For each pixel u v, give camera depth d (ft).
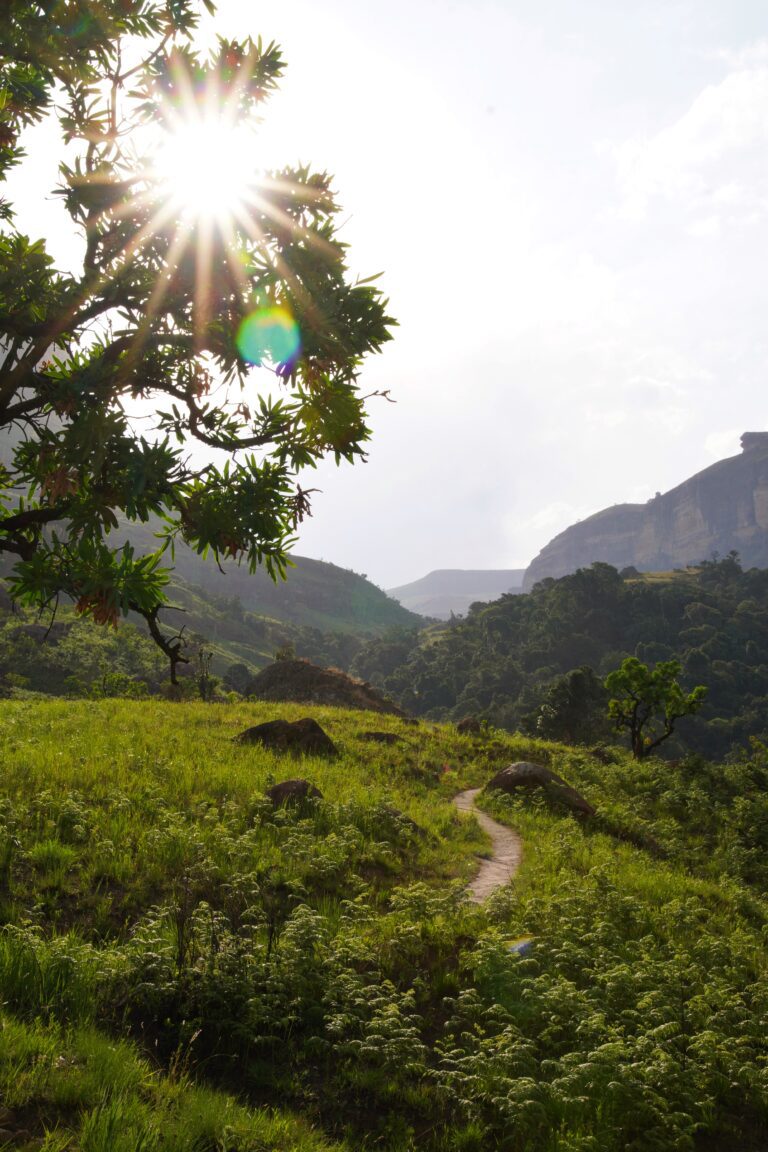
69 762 49.08
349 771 69.15
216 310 15.62
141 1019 24.70
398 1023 25.16
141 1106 17.48
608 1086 23.35
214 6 16.40
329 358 15.96
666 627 635.66
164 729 72.28
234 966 26.91
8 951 23.79
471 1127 21.94
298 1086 23.00
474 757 100.89
